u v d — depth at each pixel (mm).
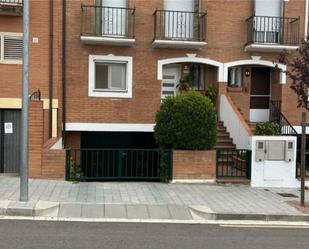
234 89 18797
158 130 14203
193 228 9086
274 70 18812
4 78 15875
